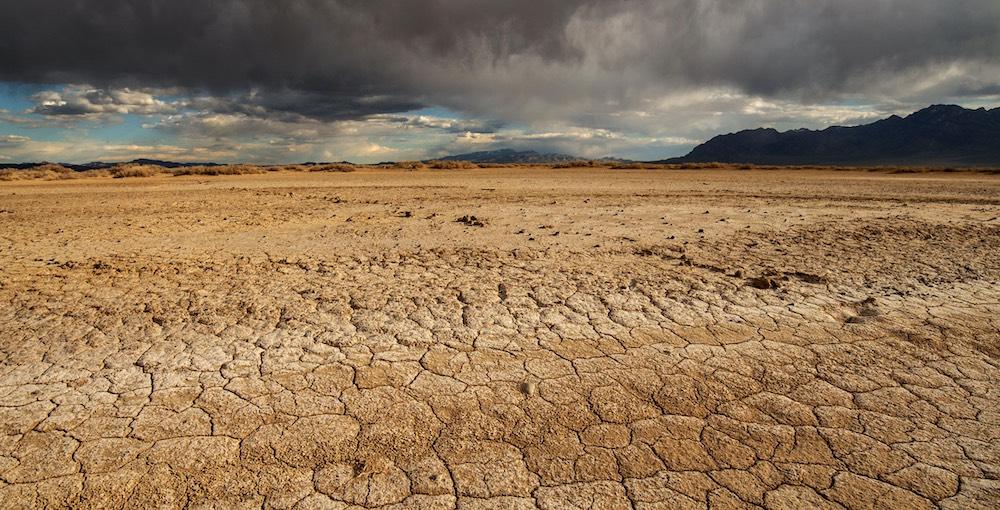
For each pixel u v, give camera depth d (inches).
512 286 233.6
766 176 1007.6
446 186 759.1
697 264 272.8
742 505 104.5
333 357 164.7
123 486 109.3
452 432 127.9
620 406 139.3
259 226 390.0
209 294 220.7
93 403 138.7
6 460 116.9
